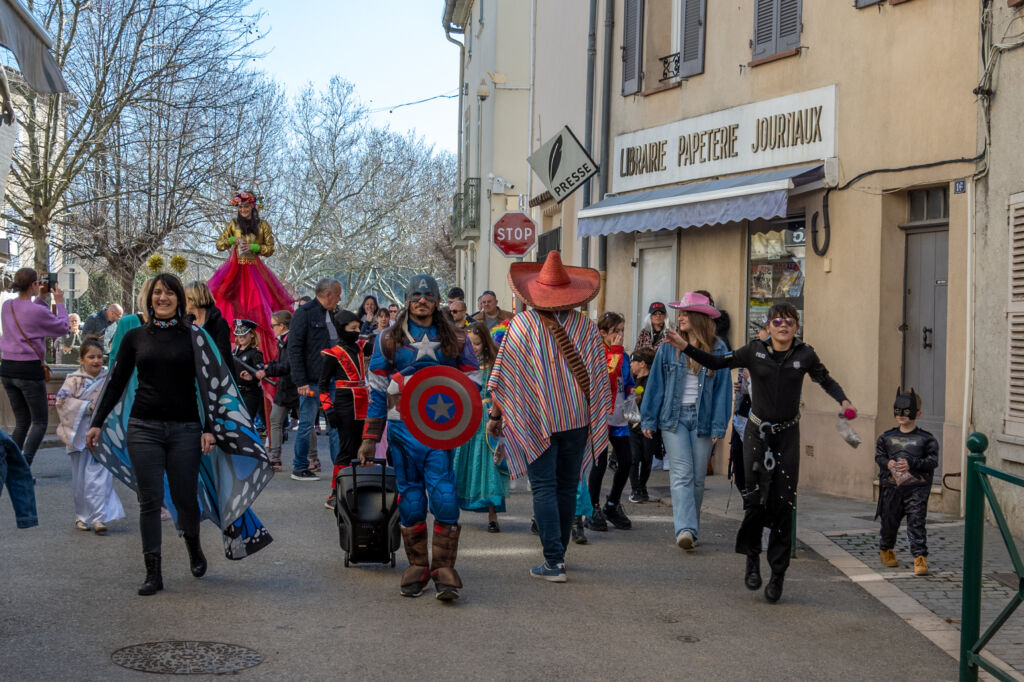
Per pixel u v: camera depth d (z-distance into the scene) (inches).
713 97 600.7
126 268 1210.6
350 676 218.4
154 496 282.2
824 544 367.2
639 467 473.4
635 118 679.1
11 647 230.5
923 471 324.8
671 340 297.3
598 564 334.3
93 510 363.9
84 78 1092.5
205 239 1464.1
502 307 1222.3
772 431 289.7
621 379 399.9
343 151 1991.9
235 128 1205.7
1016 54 402.9
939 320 462.9
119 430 298.8
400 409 276.4
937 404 462.9
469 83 1496.1
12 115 276.2
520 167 1224.2
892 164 473.1
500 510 387.2
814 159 519.5
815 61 522.3
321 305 518.9
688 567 333.1
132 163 1157.1
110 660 223.1
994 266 413.1
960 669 220.1
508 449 302.0
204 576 303.6
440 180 2126.0
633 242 681.6
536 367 303.3
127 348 287.1
